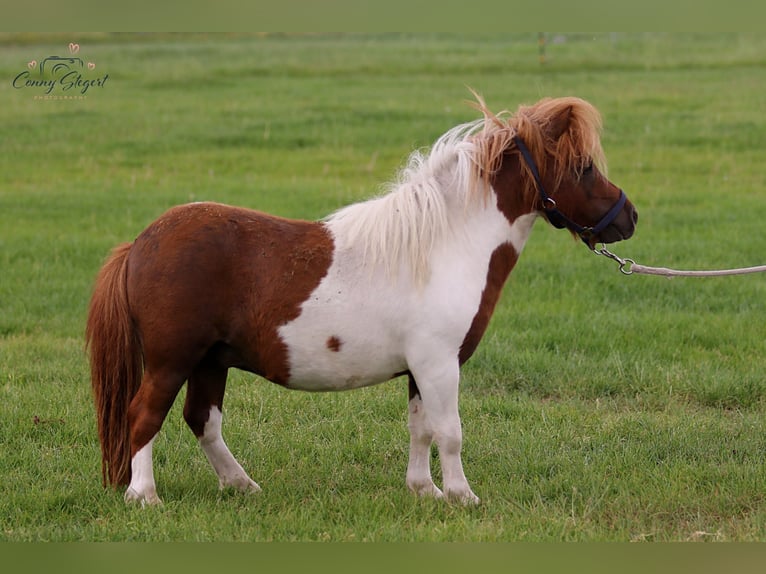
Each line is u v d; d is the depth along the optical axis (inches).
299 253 286.5
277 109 1298.0
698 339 487.5
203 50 1927.9
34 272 609.6
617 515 301.9
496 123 303.1
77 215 769.6
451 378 289.1
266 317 284.5
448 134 310.5
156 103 1343.5
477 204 295.1
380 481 330.0
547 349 472.7
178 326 283.0
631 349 469.1
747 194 841.5
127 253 297.0
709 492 317.4
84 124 1181.1
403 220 285.4
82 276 605.3
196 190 861.8
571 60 1744.6
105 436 302.2
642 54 1806.1
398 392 421.4
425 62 1748.3
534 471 337.7
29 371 435.8
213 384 310.5
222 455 317.4
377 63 1738.4
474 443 364.5
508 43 2066.9
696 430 372.5
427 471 319.0
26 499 305.0
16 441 357.7
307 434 374.0
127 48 1924.2
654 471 332.8
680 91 1398.9
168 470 337.4
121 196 835.4
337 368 289.6
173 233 286.0
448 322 284.2
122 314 291.6
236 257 285.1
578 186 299.6
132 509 292.2
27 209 786.2
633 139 1074.7
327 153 1043.3
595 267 620.1
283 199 807.1
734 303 544.4
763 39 1908.2
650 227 725.9
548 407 402.3
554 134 297.9
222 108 1309.1
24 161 999.0
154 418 292.0
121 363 294.8
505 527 288.2
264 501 309.3
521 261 638.5
